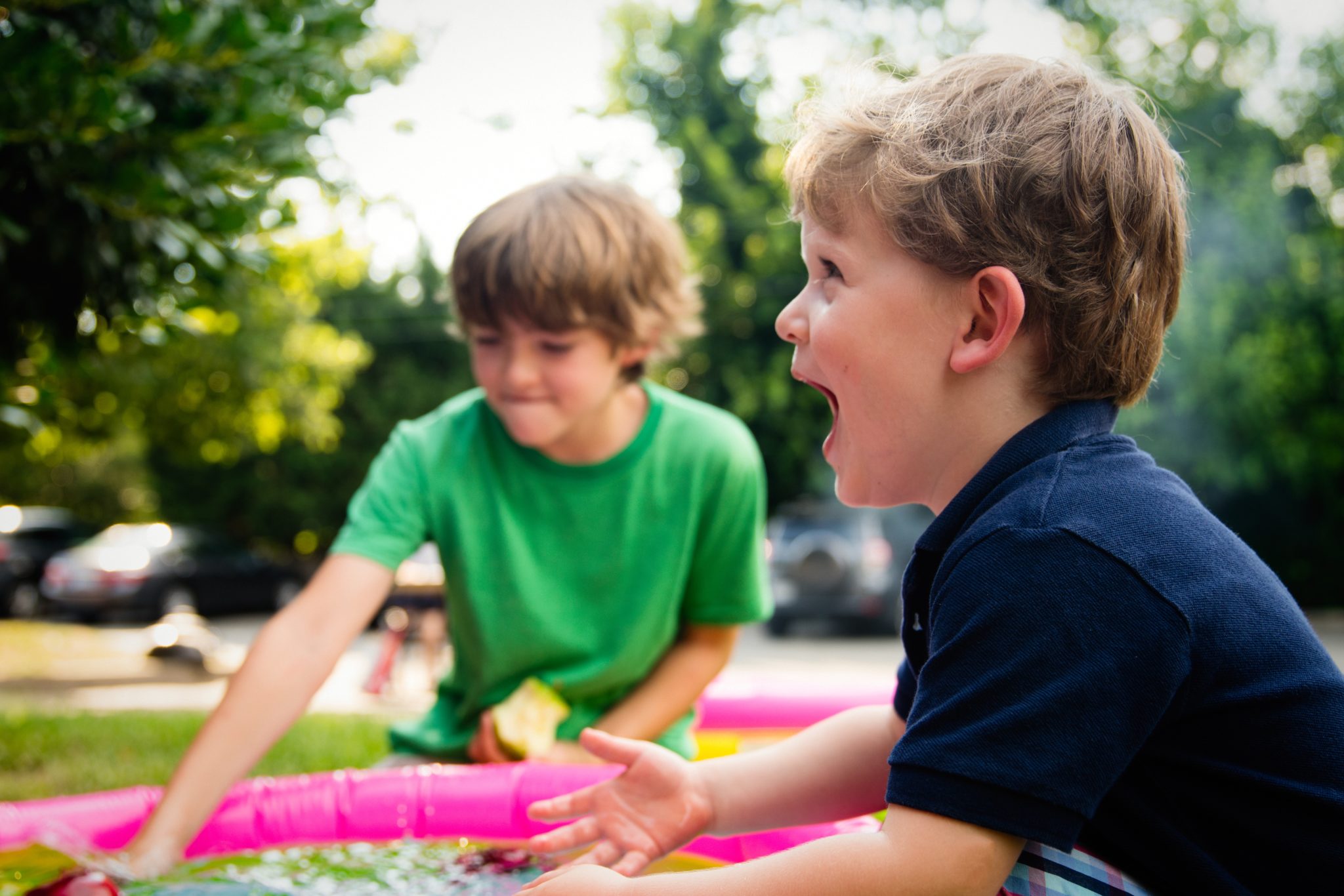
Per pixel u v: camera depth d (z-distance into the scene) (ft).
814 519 36.06
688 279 6.68
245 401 31.24
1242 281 44.06
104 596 42.06
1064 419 3.16
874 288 3.22
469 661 6.40
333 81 9.25
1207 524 2.97
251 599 45.83
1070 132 3.17
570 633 6.17
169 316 9.42
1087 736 2.64
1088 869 2.87
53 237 8.11
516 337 5.74
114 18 8.32
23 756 12.98
